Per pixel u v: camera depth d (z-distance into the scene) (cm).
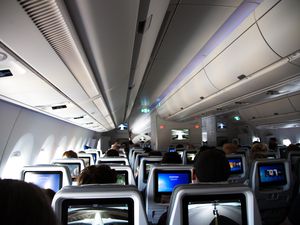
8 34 192
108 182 267
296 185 340
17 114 480
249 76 526
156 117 1661
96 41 264
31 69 274
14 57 233
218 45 521
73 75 336
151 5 248
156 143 1655
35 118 570
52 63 271
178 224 173
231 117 1659
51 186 348
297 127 1369
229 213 177
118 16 223
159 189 405
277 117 1211
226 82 596
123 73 447
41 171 350
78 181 268
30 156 615
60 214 159
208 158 224
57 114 625
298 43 363
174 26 429
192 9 375
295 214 294
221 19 409
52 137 743
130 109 1431
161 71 712
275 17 360
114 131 2361
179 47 525
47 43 220
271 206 408
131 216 161
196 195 174
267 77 501
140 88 959
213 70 598
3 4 154
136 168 728
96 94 517
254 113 1360
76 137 1127
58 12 179
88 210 161
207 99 789
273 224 416
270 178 409
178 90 946
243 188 179
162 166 409
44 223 53
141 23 289
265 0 353
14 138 503
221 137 1708
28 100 415
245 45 450
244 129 1656
